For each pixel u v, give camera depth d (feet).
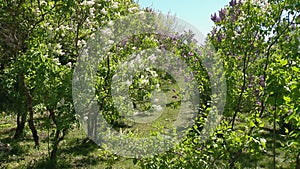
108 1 30.73
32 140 38.11
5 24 34.65
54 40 32.68
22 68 28.94
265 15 20.12
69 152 32.58
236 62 23.58
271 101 12.91
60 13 30.25
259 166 26.81
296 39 19.27
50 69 26.76
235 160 18.28
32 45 31.14
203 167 14.80
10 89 38.50
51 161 28.78
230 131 15.17
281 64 13.29
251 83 23.40
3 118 49.03
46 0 30.48
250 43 21.17
